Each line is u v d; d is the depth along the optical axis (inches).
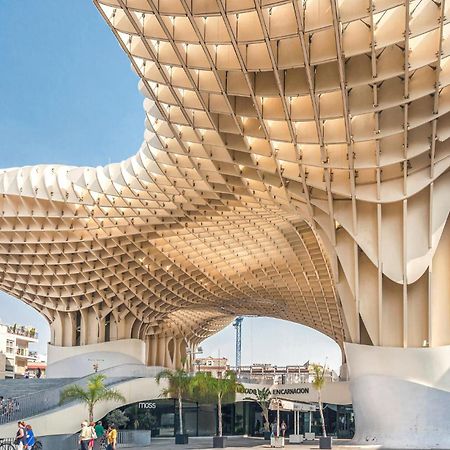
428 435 1280.8
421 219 1306.6
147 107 1342.3
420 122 1113.4
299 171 1295.5
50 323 2854.3
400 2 839.1
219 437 1606.8
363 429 1353.3
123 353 2775.6
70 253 2354.8
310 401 2484.0
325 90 1026.1
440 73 1034.7
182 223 1968.5
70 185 1887.3
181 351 3937.0
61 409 1729.8
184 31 950.4
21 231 2133.4
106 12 945.5
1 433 1476.4
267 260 2399.1
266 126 1166.3
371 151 1208.8
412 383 1302.9
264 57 986.7
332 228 1378.0
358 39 932.6
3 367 4104.3
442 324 1348.4
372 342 1368.1
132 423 2229.3
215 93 1080.2
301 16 872.9
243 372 5349.4
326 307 2847.0
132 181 1729.8
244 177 1414.9
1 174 1968.5
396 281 1304.1
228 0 863.7
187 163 1454.2
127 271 2480.3
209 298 2977.4
